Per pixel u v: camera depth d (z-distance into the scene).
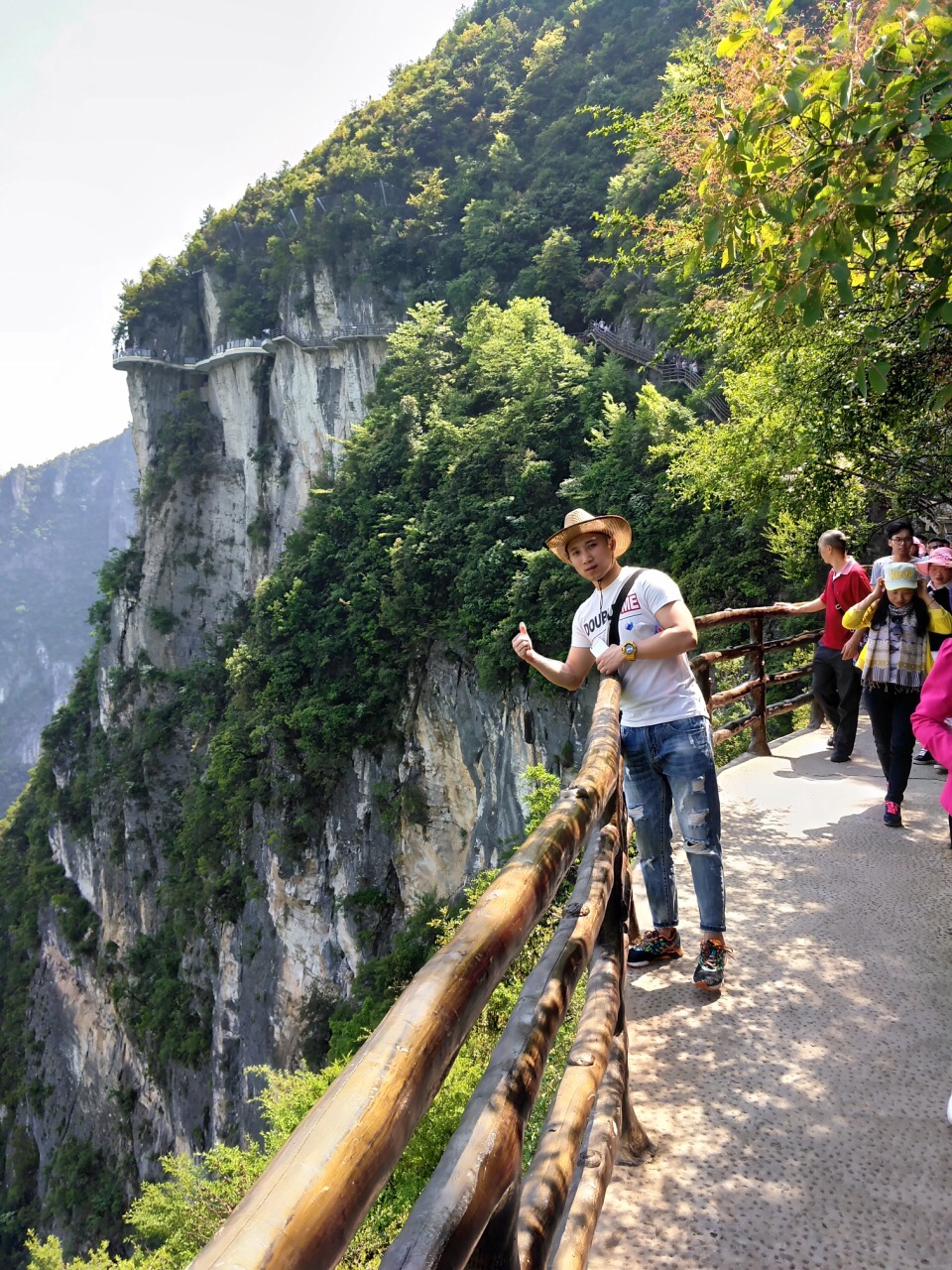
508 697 31.34
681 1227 2.24
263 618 45.00
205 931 43.81
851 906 4.17
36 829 66.75
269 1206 0.60
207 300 72.12
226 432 70.00
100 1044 52.59
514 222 58.31
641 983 3.53
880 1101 2.72
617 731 2.63
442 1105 8.25
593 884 2.18
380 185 68.38
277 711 40.81
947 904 4.13
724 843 5.15
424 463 43.16
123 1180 45.75
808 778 6.53
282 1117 13.16
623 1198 2.35
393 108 76.62
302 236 66.19
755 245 4.29
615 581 3.36
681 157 9.13
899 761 5.23
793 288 3.96
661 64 60.03
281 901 39.41
